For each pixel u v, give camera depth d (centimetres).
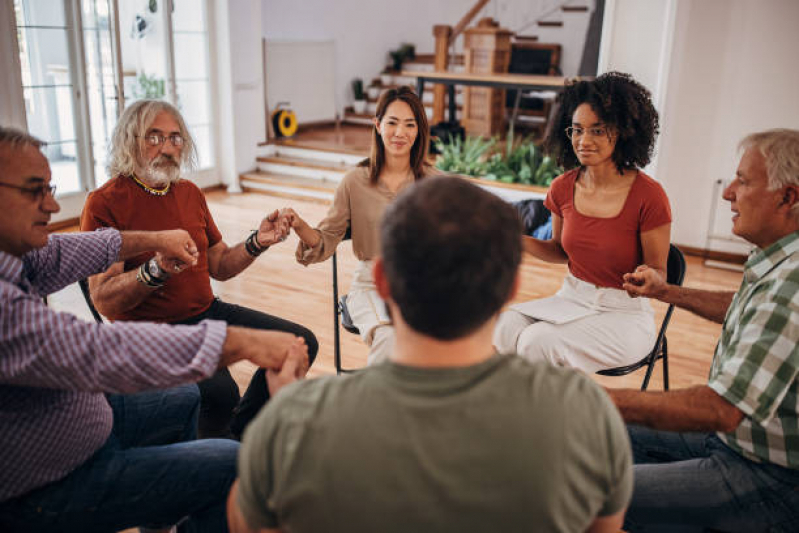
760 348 117
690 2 454
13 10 457
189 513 129
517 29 895
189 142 204
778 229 128
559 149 212
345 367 297
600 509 79
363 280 224
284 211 207
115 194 192
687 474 135
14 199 117
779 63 444
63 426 117
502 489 71
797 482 126
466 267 71
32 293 123
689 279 449
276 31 809
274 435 75
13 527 117
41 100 502
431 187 75
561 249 221
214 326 111
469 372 74
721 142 474
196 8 626
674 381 293
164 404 156
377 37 964
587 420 75
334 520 72
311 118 858
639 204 191
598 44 740
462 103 876
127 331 105
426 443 71
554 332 192
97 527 123
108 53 534
